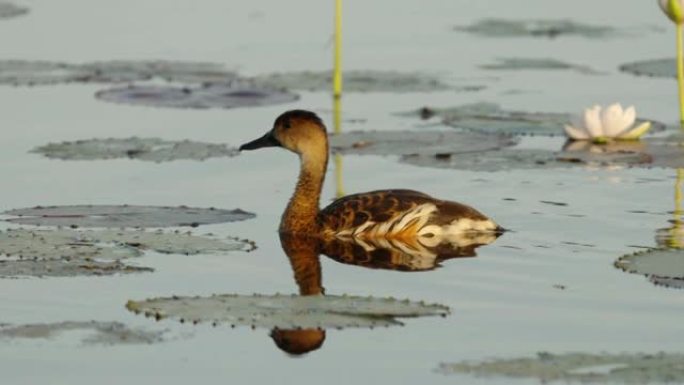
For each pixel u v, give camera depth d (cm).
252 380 1505
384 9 3925
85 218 2078
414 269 1881
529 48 3522
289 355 1573
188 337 1623
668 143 2584
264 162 2503
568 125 2638
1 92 3050
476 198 2244
